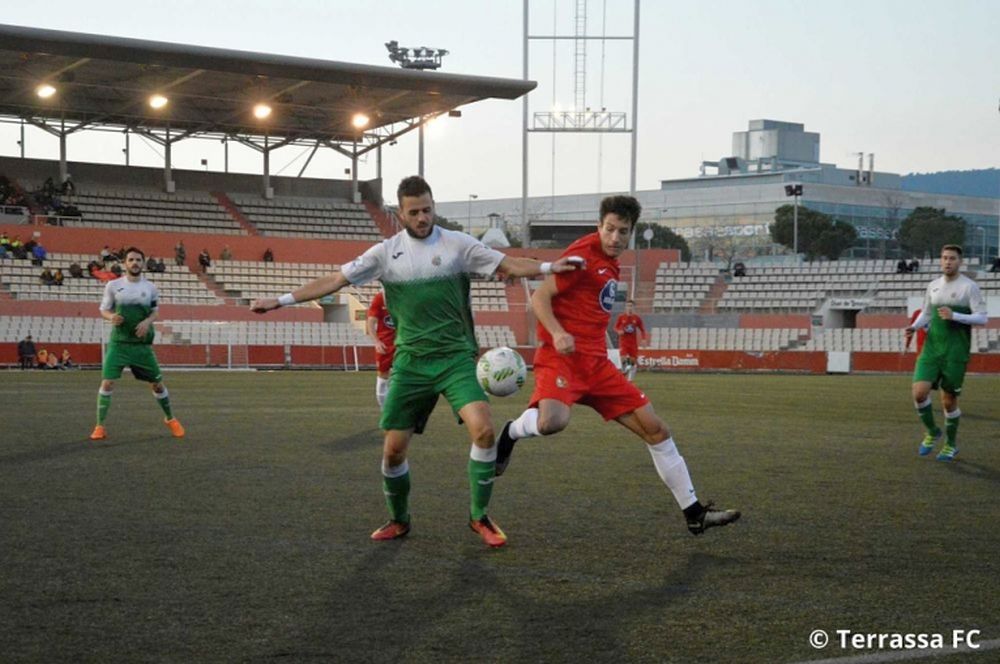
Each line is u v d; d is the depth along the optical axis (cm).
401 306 641
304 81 3859
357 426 1429
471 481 644
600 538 660
